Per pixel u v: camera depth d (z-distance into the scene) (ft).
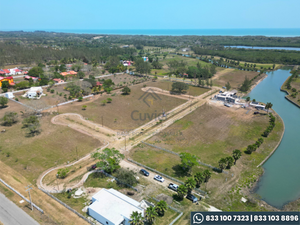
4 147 238.48
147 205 159.53
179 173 203.21
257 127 307.37
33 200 163.63
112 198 157.07
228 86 480.64
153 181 191.11
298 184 198.70
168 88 505.25
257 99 452.35
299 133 302.45
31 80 495.41
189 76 627.46
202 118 336.29
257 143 251.60
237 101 420.77
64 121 310.24
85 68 635.66
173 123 316.40
